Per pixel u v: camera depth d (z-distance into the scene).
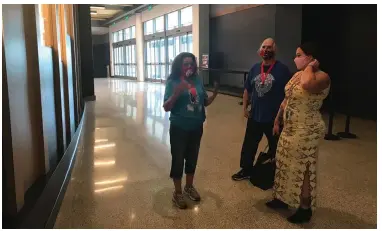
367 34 6.72
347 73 7.20
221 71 11.12
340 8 7.27
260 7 9.98
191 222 2.43
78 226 2.36
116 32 22.77
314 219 2.48
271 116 2.93
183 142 2.61
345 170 3.52
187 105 2.56
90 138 4.95
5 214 2.02
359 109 6.93
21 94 2.26
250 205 2.71
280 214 2.55
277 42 8.34
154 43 17.59
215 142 4.72
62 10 4.19
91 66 9.47
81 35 9.32
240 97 9.88
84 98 9.48
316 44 2.23
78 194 2.92
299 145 2.30
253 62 10.55
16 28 2.17
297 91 2.26
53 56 3.57
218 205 2.71
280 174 2.45
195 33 12.72
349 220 2.46
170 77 2.60
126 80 19.56
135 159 3.92
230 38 11.66
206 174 3.41
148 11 17.34
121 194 2.93
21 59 2.28
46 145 2.88
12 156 1.99
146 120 6.41
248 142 3.14
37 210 2.21
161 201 2.79
